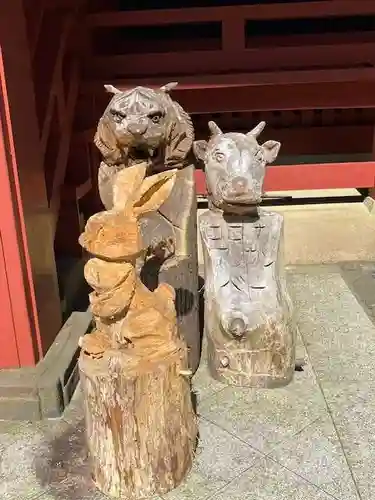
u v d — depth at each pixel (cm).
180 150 251
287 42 567
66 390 254
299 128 626
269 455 220
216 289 255
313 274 388
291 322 259
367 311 334
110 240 178
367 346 294
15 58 234
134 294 191
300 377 268
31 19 295
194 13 416
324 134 624
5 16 223
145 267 245
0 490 210
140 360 192
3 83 221
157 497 203
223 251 254
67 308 317
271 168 444
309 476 209
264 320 249
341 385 261
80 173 393
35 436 237
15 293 242
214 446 225
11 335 249
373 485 204
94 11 457
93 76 422
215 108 440
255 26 670
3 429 241
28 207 245
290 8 412
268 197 556
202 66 423
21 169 237
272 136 631
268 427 235
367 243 448
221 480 209
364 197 547
